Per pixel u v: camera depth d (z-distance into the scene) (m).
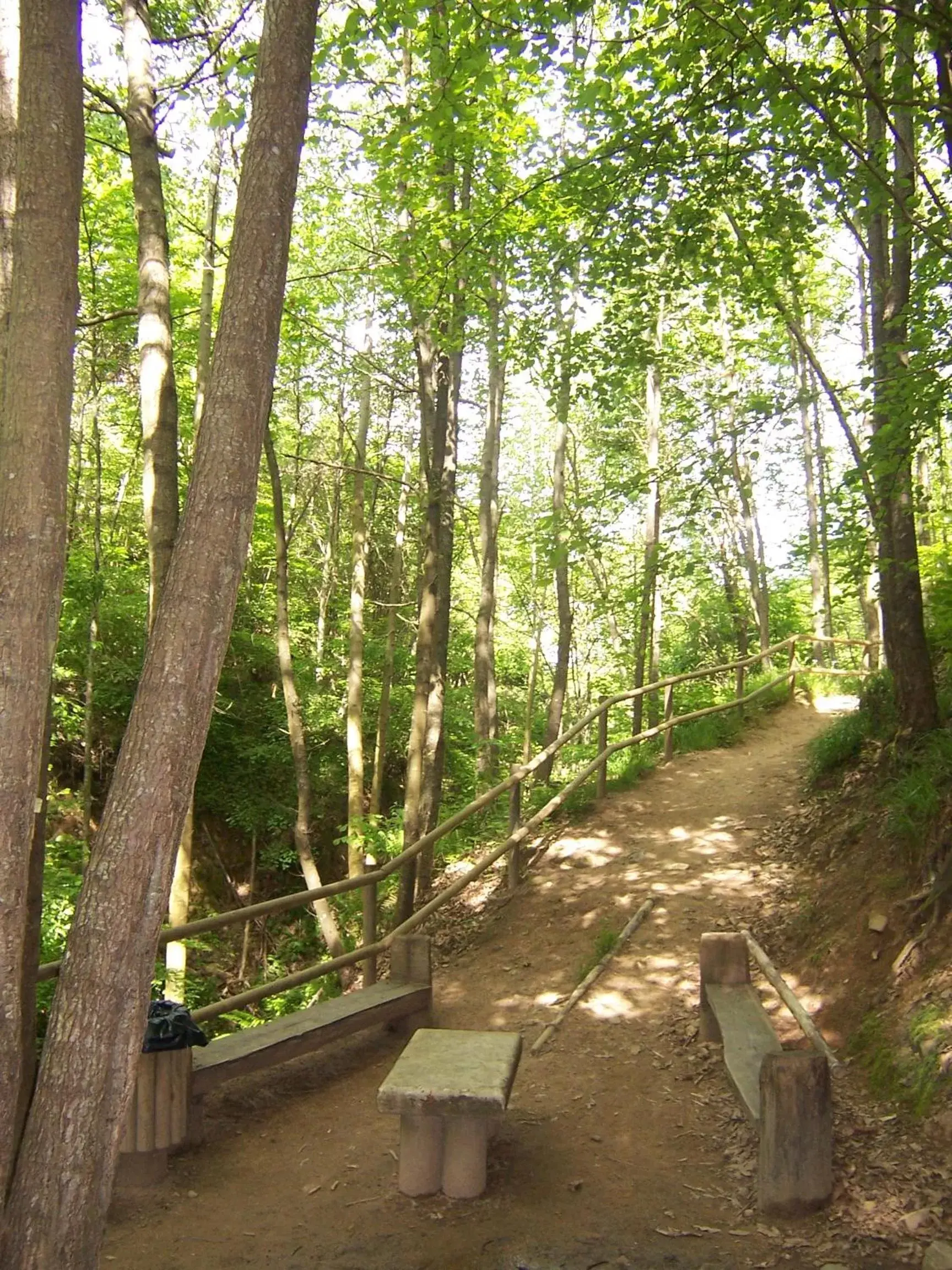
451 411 11.12
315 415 20.91
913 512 7.73
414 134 7.58
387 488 20.64
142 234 6.62
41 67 2.62
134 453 17.64
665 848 8.95
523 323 9.09
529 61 6.61
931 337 6.71
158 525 6.26
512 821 8.78
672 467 8.89
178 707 2.57
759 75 6.30
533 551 20.56
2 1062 2.32
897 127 7.94
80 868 11.51
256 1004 11.98
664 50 6.67
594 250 7.92
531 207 8.50
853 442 7.68
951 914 5.39
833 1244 3.57
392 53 6.89
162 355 6.48
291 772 17.09
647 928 7.38
